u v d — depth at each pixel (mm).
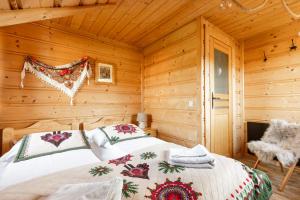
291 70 2660
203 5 2164
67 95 2578
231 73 2996
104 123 2883
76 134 2006
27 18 1638
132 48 3412
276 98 2822
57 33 2553
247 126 3178
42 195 943
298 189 2021
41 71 2379
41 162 1456
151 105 3338
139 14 2350
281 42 2766
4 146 1975
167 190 977
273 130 2473
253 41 3121
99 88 2930
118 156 1698
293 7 2234
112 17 2424
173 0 2061
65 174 1201
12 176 1245
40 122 2277
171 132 2871
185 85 2629
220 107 2721
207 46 2492
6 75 2148
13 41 2205
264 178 1308
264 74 2977
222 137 2748
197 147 1526
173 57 2855
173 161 1329
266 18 2494
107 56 3066
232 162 1354
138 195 923
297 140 2174
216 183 1065
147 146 1926
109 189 838
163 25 2658
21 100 2236
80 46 2764
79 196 811
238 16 2434
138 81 3479
